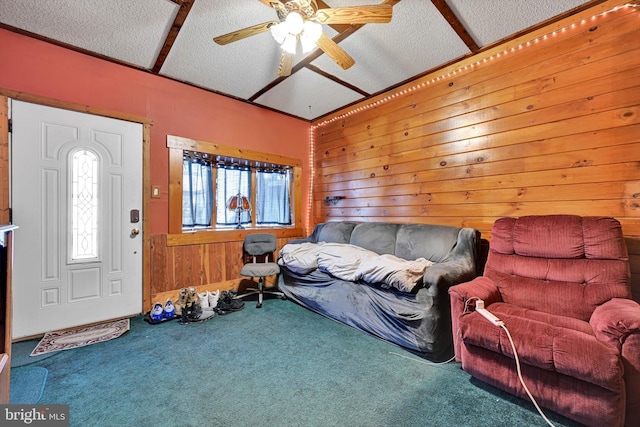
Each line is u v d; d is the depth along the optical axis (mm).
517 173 2348
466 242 2389
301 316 2777
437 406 1473
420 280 2148
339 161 3980
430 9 1979
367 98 3521
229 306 2906
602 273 1676
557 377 1346
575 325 1512
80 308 2455
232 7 1941
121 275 2664
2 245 1152
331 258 2799
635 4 1832
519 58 2334
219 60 2627
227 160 3635
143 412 1414
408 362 1920
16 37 2213
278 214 4137
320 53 2529
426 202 2982
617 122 1904
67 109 2395
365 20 1715
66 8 1937
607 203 1939
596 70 1982
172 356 1974
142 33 2225
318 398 1537
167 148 2975
